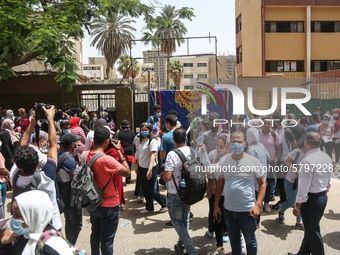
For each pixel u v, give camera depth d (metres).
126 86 14.21
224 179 3.57
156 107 8.38
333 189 6.83
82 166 3.23
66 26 10.78
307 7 23.94
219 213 3.80
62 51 11.41
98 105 14.77
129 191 7.17
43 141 4.29
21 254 1.98
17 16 9.90
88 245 4.48
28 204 1.99
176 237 4.67
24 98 14.61
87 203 3.14
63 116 8.70
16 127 8.54
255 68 25.64
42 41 10.30
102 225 3.38
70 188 3.47
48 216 2.07
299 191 3.43
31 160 2.76
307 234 3.55
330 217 5.29
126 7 12.88
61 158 3.57
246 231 3.27
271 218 5.30
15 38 9.67
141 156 5.50
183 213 3.85
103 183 3.24
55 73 14.48
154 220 5.38
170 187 3.75
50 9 11.82
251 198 3.26
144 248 4.33
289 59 24.44
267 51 24.36
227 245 4.36
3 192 4.76
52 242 1.83
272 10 24.33
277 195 6.64
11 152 6.70
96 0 12.35
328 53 24.34
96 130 3.39
